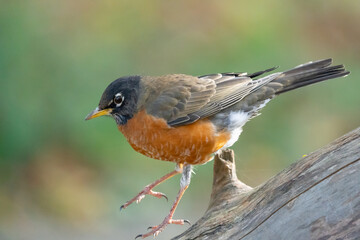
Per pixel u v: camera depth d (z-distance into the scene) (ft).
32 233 42.86
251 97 27.09
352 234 16.70
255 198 20.26
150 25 53.26
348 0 57.31
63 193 45.57
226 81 27.32
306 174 18.58
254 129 46.24
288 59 49.49
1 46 46.06
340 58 55.62
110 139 46.21
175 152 26.25
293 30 53.67
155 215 43.86
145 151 26.89
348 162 17.70
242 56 49.32
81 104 46.24
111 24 51.96
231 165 24.32
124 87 26.45
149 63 51.29
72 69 47.19
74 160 46.80
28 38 47.09
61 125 46.06
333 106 47.32
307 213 17.70
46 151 46.42
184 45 52.21
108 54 49.14
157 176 45.47
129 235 42.22
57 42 48.29
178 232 42.68
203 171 44.60
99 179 46.32
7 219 44.29
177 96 26.18
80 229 43.57
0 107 45.29
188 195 44.96
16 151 45.75
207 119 26.53
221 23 52.90
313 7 56.59
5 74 45.65
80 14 51.19
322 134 46.42
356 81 48.52
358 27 57.16
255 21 51.75
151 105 26.11
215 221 21.11
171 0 54.85
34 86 46.09
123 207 27.91
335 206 17.28
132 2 53.62
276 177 19.89
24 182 46.16
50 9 49.57
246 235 19.16
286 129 46.24
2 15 46.98
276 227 18.28
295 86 26.96
